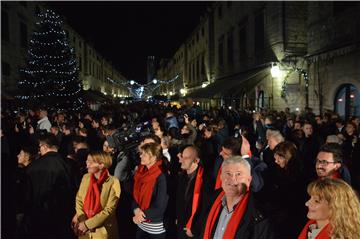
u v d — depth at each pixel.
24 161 6.28
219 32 31.80
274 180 4.66
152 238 4.58
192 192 4.24
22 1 26.95
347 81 14.35
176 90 62.50
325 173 4.00
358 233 2.34
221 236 3.15
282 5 18.92
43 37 21.00
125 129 8.55
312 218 2.60
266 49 20.69
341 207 2.41
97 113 20.81
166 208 4.68
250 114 17.19
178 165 6.88
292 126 10.62
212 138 8.77
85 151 6.90
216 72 32.91
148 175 4.65
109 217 4.68
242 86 20.47
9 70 24.36
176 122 11.73
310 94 17.41
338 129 9.84
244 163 3.18
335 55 14.99
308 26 17.59
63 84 21.30
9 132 10.86
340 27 14.88
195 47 43.56
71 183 5.63
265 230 3.02
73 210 5.76
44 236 5.27
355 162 6.83
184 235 4.29
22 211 5.83
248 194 3.15
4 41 23.47
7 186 5.89
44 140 5.41
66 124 9.86
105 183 4.66
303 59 18.30
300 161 4.73
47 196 5.17
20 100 20.98
